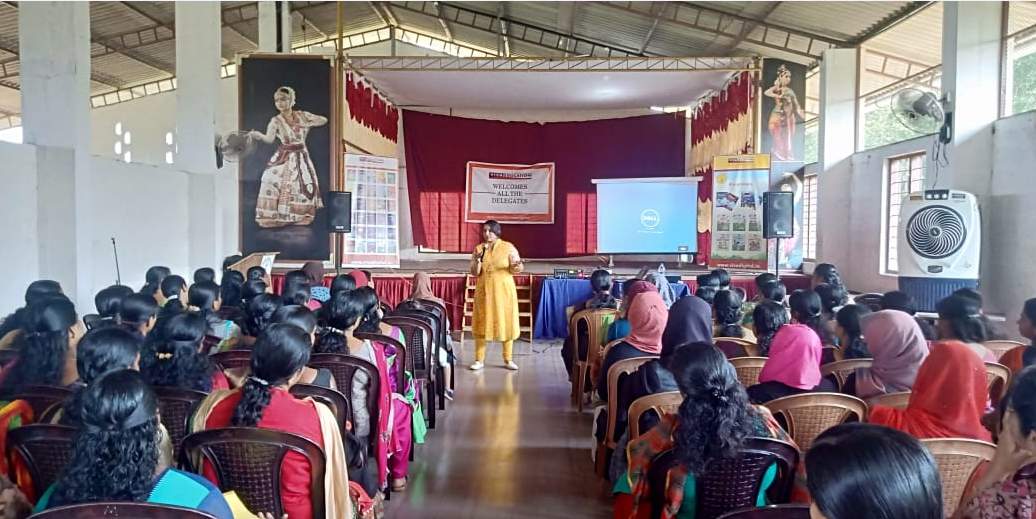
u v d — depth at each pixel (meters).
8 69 13.30
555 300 8.24
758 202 8.72
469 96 10.87
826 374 3.11
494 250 6.55
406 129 12.02
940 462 1.97
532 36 14.07
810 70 10.70
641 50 13.09
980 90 6.34
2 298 5.48
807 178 10.71
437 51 16.08
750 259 8.77
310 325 2.83
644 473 2.02
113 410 1.41
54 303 2.63
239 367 3.02
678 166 11.91
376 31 15.92
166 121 15.94
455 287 8.71
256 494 1.92
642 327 3.54
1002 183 6.21
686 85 9.91
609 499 3.47
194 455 1.90
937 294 5.88
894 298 3.83
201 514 1.33
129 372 1.49
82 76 6.00
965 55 6.32
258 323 3.26
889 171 8.26
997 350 3.67
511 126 12.20
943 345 2.16
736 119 9.36
